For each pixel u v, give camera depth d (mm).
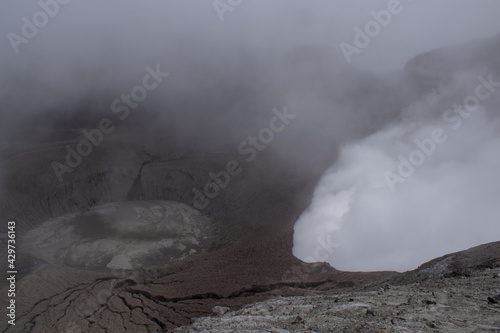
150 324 31625
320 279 38344
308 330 13336
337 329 12641
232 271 40656
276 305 21219
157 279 40375
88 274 40562
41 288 37000
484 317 11586
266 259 43219
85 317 32906
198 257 45406
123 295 36875
